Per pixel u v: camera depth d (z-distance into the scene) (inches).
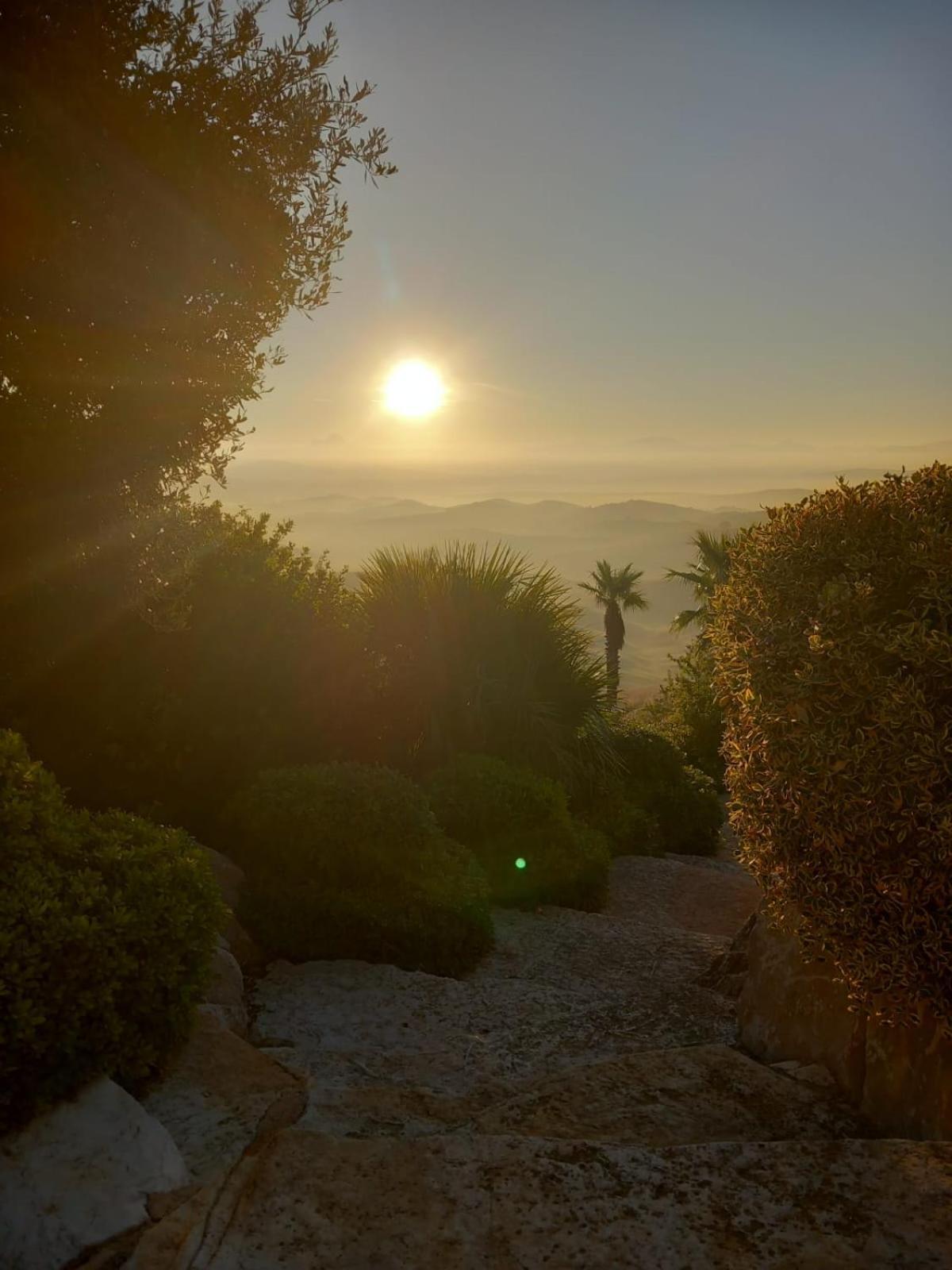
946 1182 99.1
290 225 183.6
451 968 225.3
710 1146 106.9
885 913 117.6
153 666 283.0
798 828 129.6
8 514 180.7
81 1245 97.1
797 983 161.2
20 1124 112.4
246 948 217.9
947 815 106.2
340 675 328.8
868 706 118.1
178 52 168.4
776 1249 89.7
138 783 281.6
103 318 168.4
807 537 143.3
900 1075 129.6
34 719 263.4
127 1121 115.9
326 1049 171.8
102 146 160.1
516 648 394.6
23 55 154.3
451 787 312.0
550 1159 104.0
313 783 238.4
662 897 362.0
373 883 228.2
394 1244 90.3
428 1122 130.6
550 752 394.3
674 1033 185.9
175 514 214.1
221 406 187.8
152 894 135.7
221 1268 86.5
